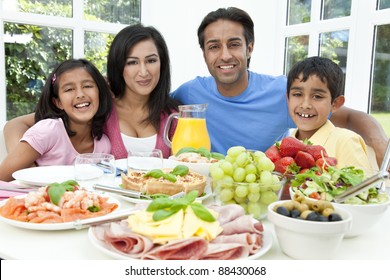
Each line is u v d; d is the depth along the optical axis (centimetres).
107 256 61
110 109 154
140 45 153
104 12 269
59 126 144
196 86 168
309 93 125
